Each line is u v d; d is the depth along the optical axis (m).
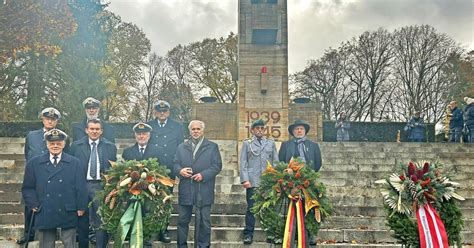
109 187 8.00
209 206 8.71
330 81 53.25
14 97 34.19
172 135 9.65
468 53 48.38
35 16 23.53
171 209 8.16
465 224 10.66
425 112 48.44
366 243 9.96
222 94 51.81
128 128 30.67
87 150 8.86
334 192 12.77
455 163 16.81
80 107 33.38
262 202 8.34
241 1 15.34
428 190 7.79
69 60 34.16
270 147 9.45
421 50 49.00
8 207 11.52
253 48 15.26
